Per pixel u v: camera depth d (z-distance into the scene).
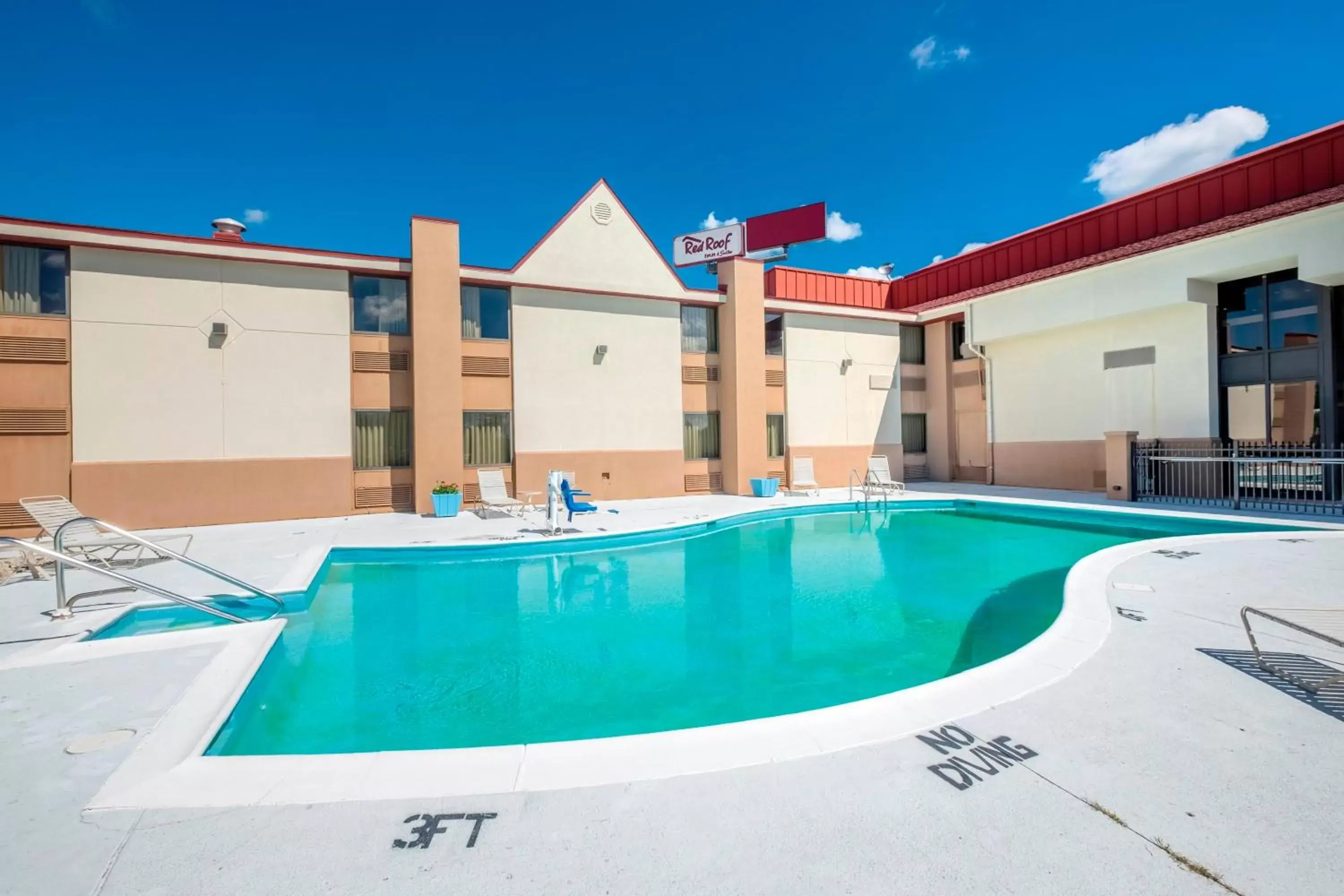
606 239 16.44
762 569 9.08
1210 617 5.10
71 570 8.08
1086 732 3.14
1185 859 2.15
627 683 5.05
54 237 11.54
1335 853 2.17
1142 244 14.83
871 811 2.47
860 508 15.31
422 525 12.27
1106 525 12.44
